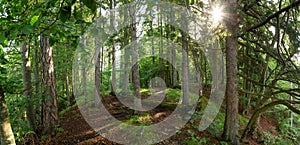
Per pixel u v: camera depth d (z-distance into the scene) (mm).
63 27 2230
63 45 9266
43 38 6043
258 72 8484
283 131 9398
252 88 9398
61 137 5895
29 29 1373
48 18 2100
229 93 6258
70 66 9242
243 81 9797
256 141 7531
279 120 10102
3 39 1458
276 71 7637
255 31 6574
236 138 6230
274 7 6387
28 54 6301
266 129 9000
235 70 6223
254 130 7742
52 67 6215
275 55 6426
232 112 6219
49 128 6016
